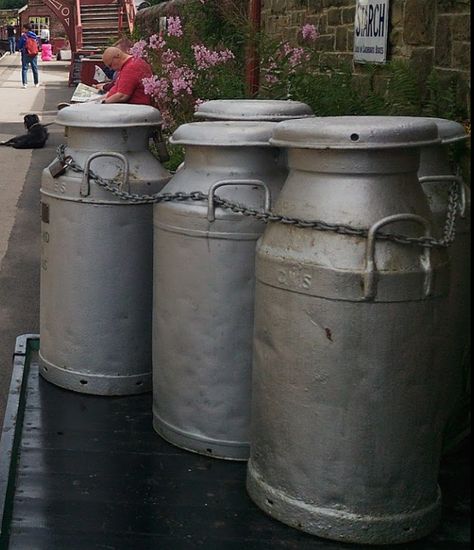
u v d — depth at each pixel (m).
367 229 2.49
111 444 3.22
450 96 4.46
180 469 3.05
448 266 2.60
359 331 2.51
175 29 9.39
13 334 6.76
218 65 8.30
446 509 2.84
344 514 2.62
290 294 2.59
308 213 2.58
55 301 3.72
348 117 2.73
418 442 2.61
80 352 3.69
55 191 3.63
